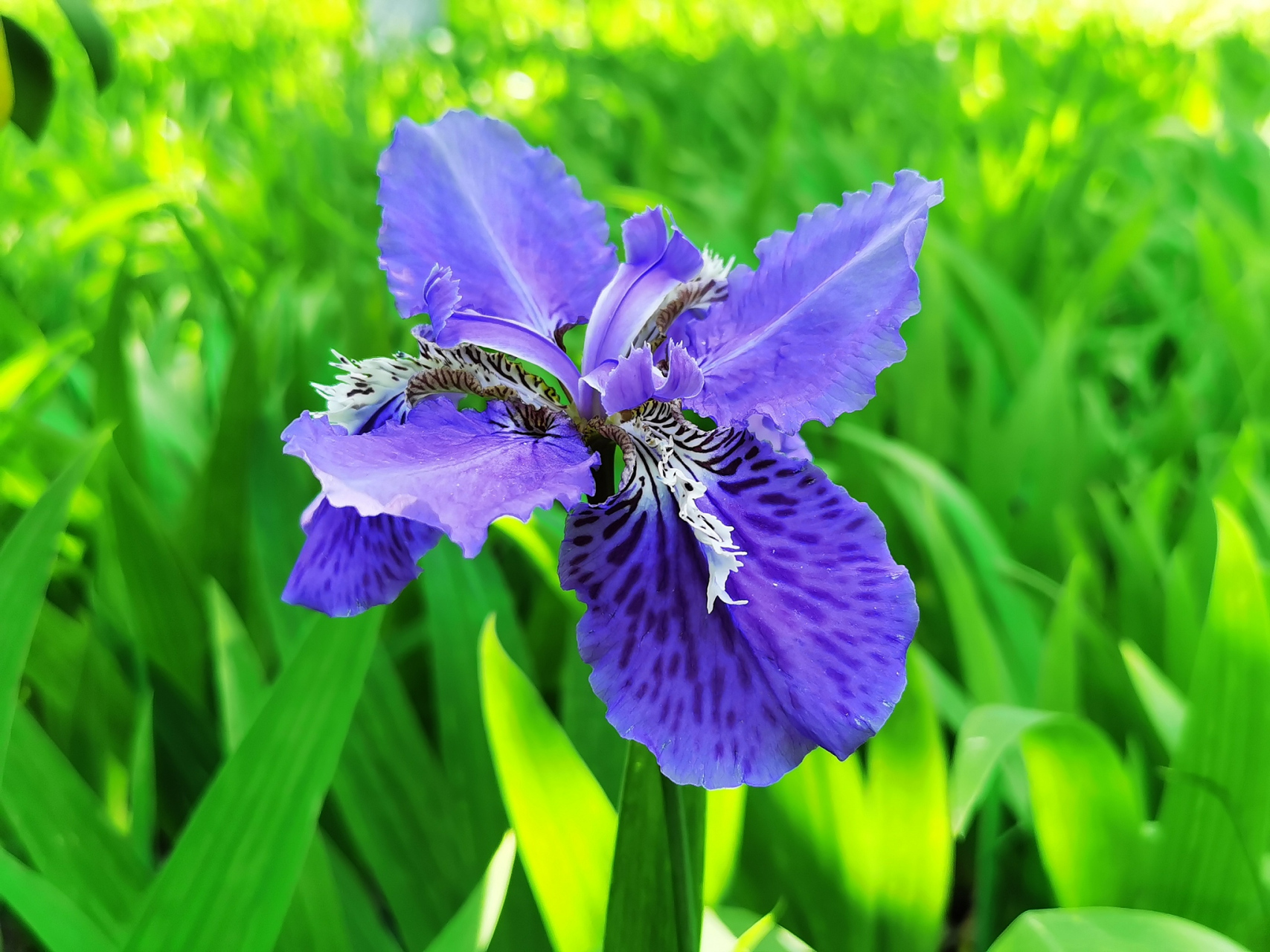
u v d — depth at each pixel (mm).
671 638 123
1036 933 159
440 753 308
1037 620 293
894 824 198
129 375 332
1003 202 546
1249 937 200
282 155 638
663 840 157
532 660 308
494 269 162
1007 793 256
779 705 117
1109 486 377
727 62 961
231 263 534
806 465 129
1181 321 469
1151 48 972
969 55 1005
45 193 577
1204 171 573
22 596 195
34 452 331
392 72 1008
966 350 426
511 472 127
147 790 236
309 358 351
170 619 299
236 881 161
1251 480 285
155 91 871
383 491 113
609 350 150
